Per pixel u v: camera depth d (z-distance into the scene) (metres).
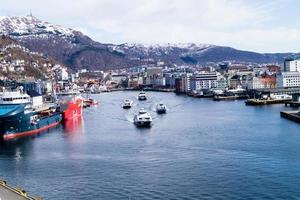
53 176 127.44
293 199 102.62
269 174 123.38
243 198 104.19
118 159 148.38
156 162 142.50
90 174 128.50
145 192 110.06
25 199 81.38
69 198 106.44
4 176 129.00
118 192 110.56
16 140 199.25
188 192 109.44
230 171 127.94
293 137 184.12
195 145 171.75
